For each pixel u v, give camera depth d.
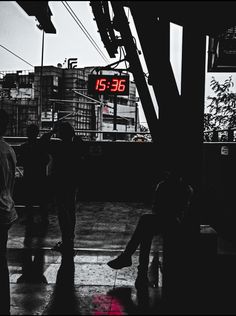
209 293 4.44
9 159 4.42
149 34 4.12
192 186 4.60
